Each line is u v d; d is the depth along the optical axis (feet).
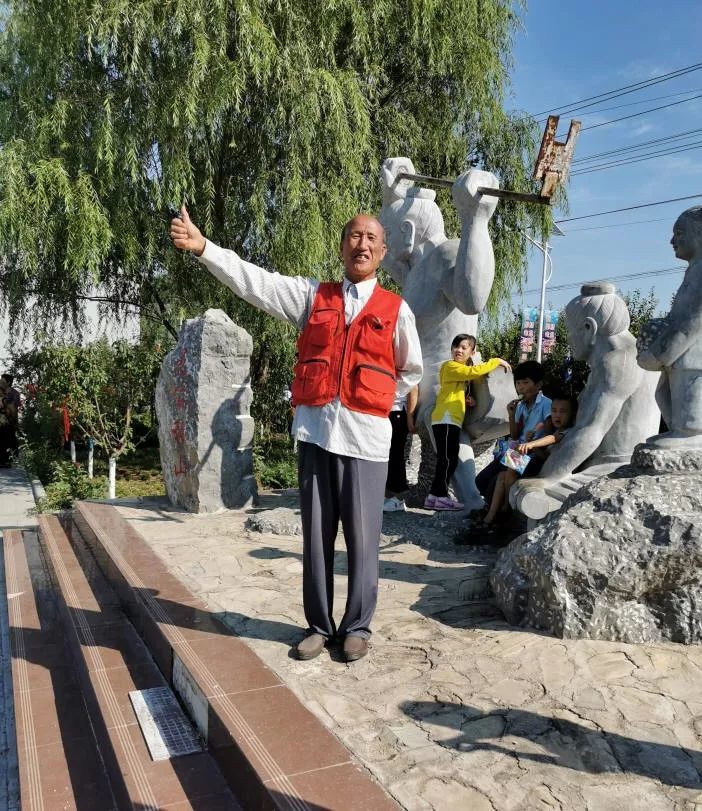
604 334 12.87
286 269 30.19
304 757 6.75
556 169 11.34
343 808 5.99
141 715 8.94
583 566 9.45
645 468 10.65
